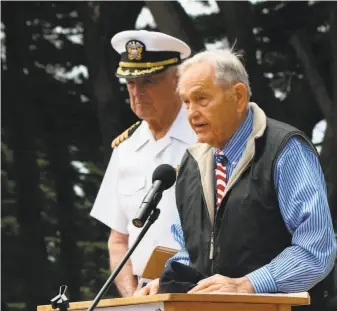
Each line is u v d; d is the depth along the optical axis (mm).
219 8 34781
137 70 17844
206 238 14289
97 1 38406
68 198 45219
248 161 14008
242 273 13906
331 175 32219
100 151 44500
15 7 41125
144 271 15805
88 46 38438
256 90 34406
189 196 14672
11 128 43438
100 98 38344
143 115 17922
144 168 18078
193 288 13086
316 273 13438
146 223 12992
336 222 32125
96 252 45562
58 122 43781
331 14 34281
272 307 12422
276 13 37375
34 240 44094
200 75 13953
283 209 13797
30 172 44031
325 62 37125
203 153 14719
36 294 43969
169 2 33062
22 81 42562
